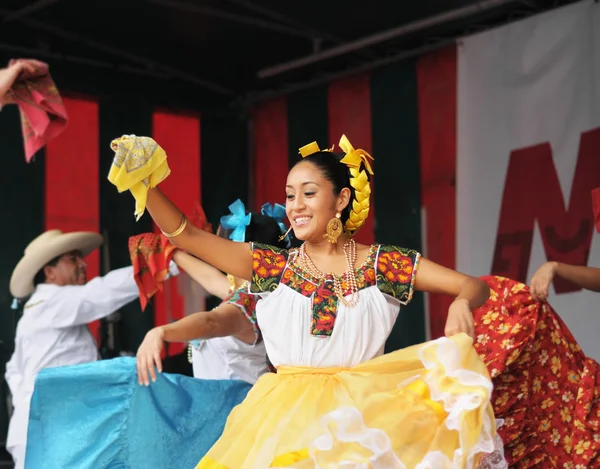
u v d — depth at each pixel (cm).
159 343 322
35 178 659
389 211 675
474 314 363
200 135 743
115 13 623
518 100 614
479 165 630
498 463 285
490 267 619
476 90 634
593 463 346
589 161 579
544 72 602
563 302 577
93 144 683
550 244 591
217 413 359
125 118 699
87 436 350
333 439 251
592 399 350
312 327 277
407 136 670
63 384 353
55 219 664
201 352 408
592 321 565
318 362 277
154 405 350
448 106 648
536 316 354
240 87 755
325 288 281
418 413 259
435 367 261
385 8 625
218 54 699
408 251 287
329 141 716
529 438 354
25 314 535
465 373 256
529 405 355
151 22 640
